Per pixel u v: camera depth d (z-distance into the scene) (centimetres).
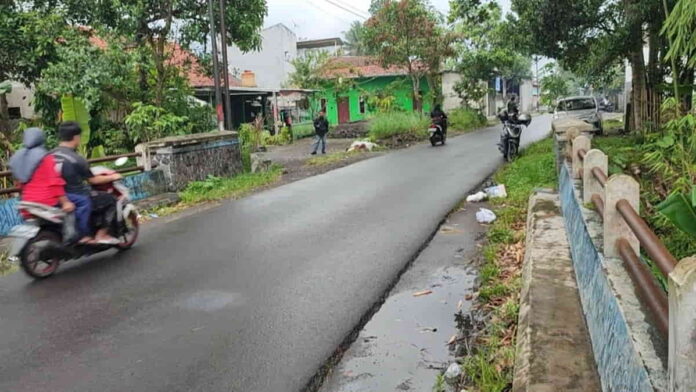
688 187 471
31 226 535
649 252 204
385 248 605
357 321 417
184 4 1355
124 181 904
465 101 3128
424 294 471
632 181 285
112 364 359
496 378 316
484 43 2997
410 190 946
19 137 1172
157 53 1350
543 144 1520
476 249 594
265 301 461
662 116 870
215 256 598
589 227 352
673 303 160
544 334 325
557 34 1404
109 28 1288
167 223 780
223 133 1191
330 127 2748
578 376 279
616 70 2205
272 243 641
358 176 1142
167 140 1012
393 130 1991
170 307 454
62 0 1255
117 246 624
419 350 371
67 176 557
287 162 1581
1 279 545
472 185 974
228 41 1470
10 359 371
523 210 730
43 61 1245
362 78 3250
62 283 524
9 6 1225
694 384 156
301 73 3027
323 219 754
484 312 425
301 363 355
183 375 343
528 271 439
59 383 338
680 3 388
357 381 334
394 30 2644
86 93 1120
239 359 362
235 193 1005
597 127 1720
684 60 753
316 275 523
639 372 193
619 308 235
